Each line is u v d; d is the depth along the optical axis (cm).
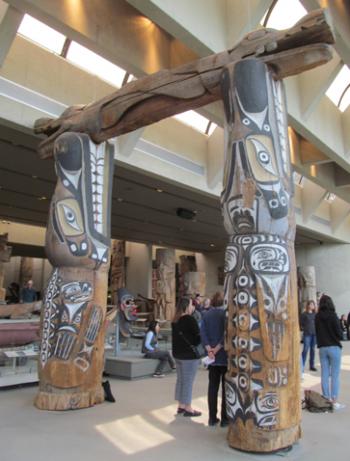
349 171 1076
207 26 580
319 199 1434
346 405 448
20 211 1279
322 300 459
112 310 691
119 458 290
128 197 1142
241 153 321
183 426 363
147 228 1540
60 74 720
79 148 454
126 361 607
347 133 1004
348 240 1797
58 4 524
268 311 300
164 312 1402
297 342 310
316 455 294
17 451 303
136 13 638
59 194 445
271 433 287
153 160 889
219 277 2067
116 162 815
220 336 362
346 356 886
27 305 688
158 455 295
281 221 314
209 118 765
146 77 423
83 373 424
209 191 1033
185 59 680
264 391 291
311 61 314
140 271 1888
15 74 653
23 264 1716
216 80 361
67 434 340
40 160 860
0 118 624
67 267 438
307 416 405
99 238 453
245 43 347
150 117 425
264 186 313
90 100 761
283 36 321
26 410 412
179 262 2144
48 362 421
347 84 965
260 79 325
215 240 1791
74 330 424
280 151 325
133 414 400
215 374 369
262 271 306
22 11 516
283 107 342
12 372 553
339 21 603
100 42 573
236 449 299
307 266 1702
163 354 636
